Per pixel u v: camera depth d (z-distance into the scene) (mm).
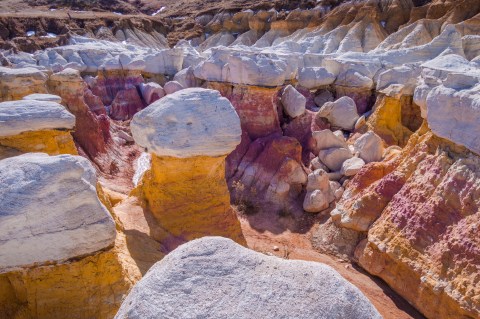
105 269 6758
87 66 30109
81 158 6508
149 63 30750
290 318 3037
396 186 12273
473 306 8641
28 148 9898
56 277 6402
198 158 9664
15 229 5684
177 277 3295
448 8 36906
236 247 3668
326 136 17203
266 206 15523
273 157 16406
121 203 10500
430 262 9961
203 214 10078
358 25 40750
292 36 47125
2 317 6461
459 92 10242
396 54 26359
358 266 12203
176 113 9266
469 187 9805
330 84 24344
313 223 14594
